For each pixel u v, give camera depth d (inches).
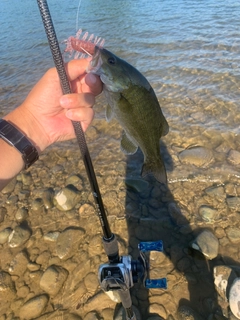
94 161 28.3
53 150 30.4
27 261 20.8
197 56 45.3
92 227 22.3
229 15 61.7
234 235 20.7
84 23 70.8
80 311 17.9
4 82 47.3
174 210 22.9
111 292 18.1
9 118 13.5
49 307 18.3
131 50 50.9
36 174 27.9
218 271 18.2
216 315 16.8
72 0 101.4
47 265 20.5
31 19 84.5
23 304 18.6
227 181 24.6
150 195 24.4
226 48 46.6
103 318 17.4
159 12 71.7
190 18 63.4
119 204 23.9
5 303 18.8
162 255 20.1
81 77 13.7
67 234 21.8
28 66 52.3
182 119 31.9
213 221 21.8
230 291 16.9
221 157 26.8
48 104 13.7
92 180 12.3
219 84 37.2
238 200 22.9
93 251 20.8
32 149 13.0
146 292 18.4
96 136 31.6
